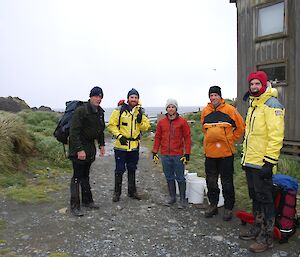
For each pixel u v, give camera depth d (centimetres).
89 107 532
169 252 408
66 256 391
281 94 928
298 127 880
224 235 457
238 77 1084
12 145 812
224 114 505
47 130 1244
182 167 574
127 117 597
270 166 388
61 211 543
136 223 502
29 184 688
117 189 606
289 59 901
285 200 422
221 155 504
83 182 560
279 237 417
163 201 611
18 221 498
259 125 407
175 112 570
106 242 435
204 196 613
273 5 943
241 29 1065
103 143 588
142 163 986
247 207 560
